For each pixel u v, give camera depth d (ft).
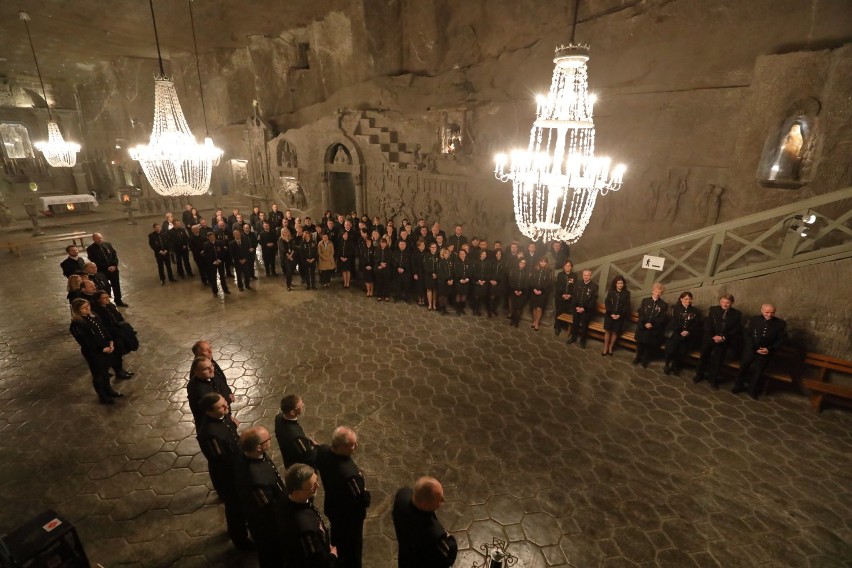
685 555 15.26
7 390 24.11
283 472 18.62
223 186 75.87
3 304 35.88
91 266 30.01
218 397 14.55
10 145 77.61
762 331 23.48
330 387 24.84
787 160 26.81
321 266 39.81
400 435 20.95
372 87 50.39
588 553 15.28
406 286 37.55
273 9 48.32
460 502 17.25
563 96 15.81
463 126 42.19
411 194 47.44
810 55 25.26
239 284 39.34
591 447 20.45
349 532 13.20
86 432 20.86
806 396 24.54
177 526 16.05
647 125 32.91
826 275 23.04
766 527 16.38
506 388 25.11
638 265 29.22
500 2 41.96
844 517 16.84
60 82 81.46
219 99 68.44
